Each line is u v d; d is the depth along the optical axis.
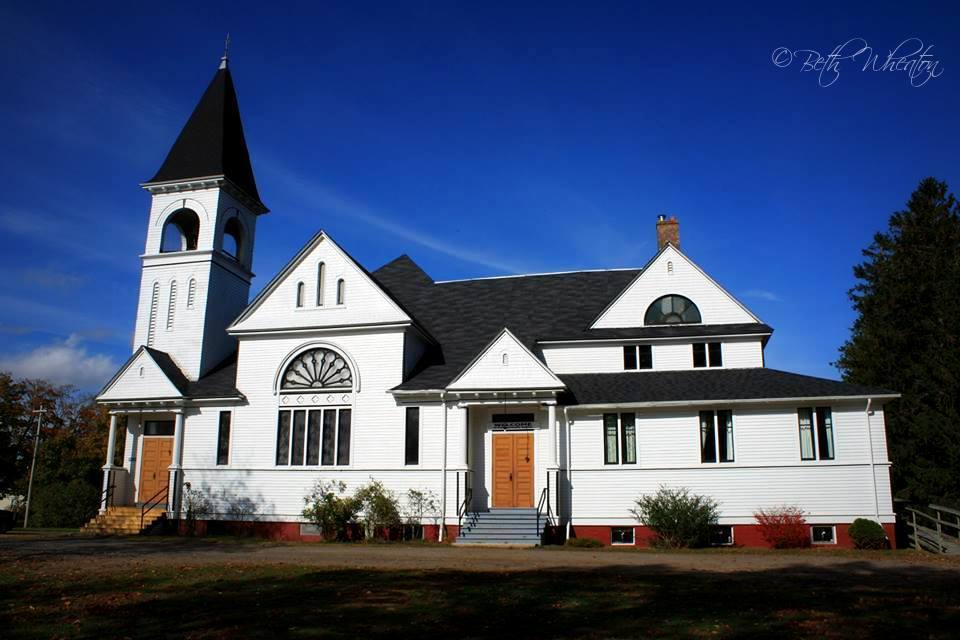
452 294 38.38
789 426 27.86
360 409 30.81
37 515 42.38
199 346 34.53
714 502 27.81
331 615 13.06
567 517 28.55
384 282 40.09
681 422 28.67
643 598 14.53
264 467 31.23
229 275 37.28
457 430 29.58
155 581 16.81
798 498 27.33
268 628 12.18
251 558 21.69
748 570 19.16
